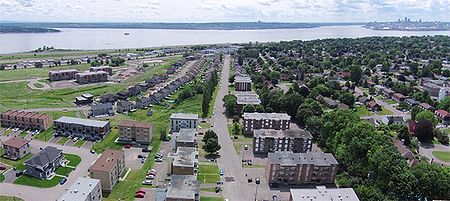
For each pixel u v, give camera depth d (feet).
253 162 555.28
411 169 463.01
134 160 546.67
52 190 451.12
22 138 564.71
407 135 625.41
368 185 456.45
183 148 514.68
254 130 609.01
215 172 515.50
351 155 513.86
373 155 471.21
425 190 423.23
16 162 524.11
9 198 428.15
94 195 406.82
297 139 581.94
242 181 495.00
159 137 639.35
